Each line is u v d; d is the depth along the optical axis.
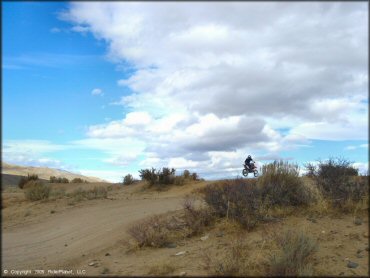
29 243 12.50
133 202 19.08
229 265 6.98
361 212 9.94
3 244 12.36
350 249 7.83
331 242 8.25
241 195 10.70
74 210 18.23
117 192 28.31
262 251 7.79
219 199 10.87
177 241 9.47
